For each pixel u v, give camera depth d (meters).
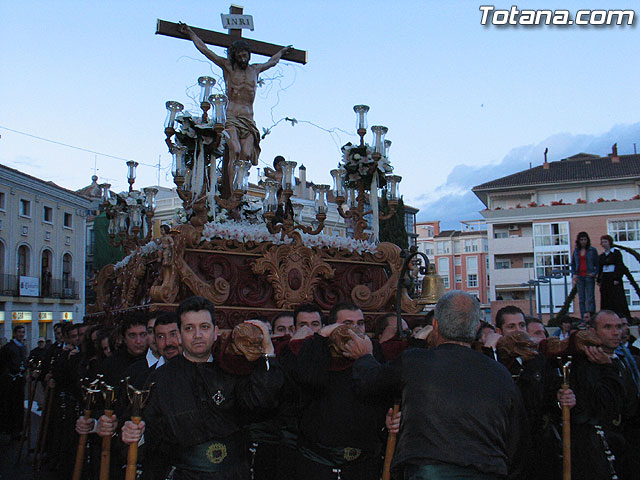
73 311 42.97
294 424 4.47
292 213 8.32
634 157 45.09
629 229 39.47
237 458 3.40
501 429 3.05
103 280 9.96
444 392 3.05
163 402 3.32
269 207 7.08
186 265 6.45
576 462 4.45
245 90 9.59
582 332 4.26
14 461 8.52
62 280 41.72
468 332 3.26
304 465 4.01
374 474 4.03
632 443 5.10
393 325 5.10
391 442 3.70
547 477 4.68
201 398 3.32
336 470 3.89
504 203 45.44
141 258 7.77
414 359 3.21
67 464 6.62
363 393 3.41
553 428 4.68
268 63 9.95
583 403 4.38
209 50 9.47
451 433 2.97
